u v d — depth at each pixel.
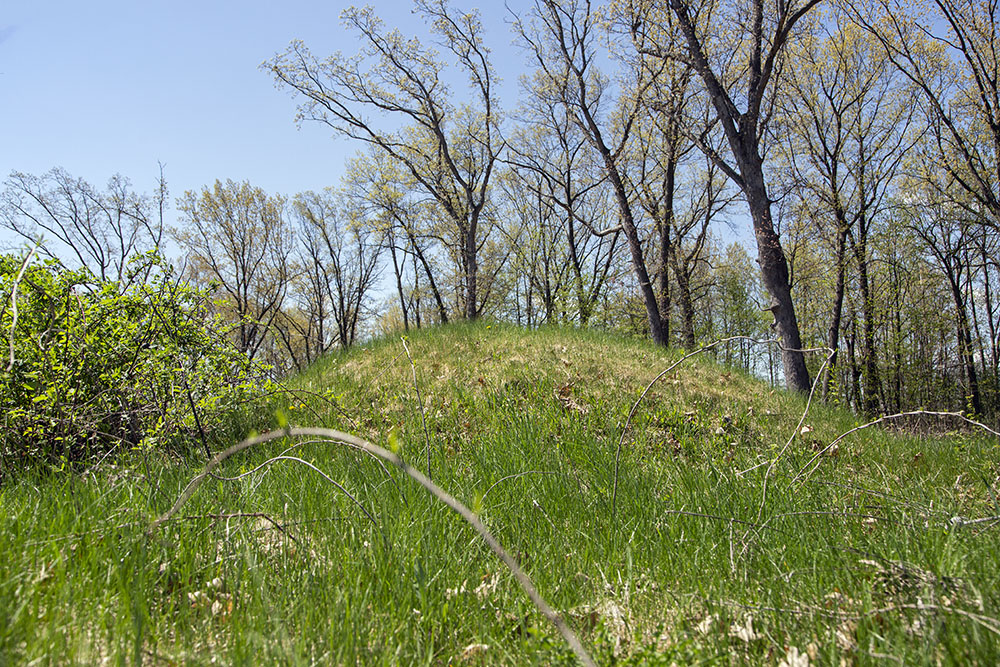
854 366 23.36
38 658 1.94
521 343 9.70
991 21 15.05
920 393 24.12
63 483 4.05
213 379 6.68
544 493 4.52
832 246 22.52
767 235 14.20
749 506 4.20
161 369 5.98
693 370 9.34
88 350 5.52
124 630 2.20
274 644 2.22
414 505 3.80
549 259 29.38
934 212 22.12
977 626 2.13
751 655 2.32
